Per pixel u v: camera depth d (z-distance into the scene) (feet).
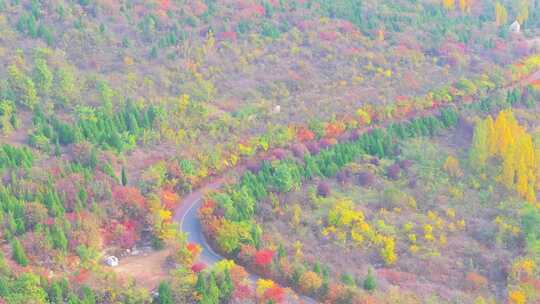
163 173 621.72
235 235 549.95
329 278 531.50
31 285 465.47
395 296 513.04
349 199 627.05
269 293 488.85
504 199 642.22
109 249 538.47
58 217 536.42
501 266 568.41
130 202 569.64
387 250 566.36
